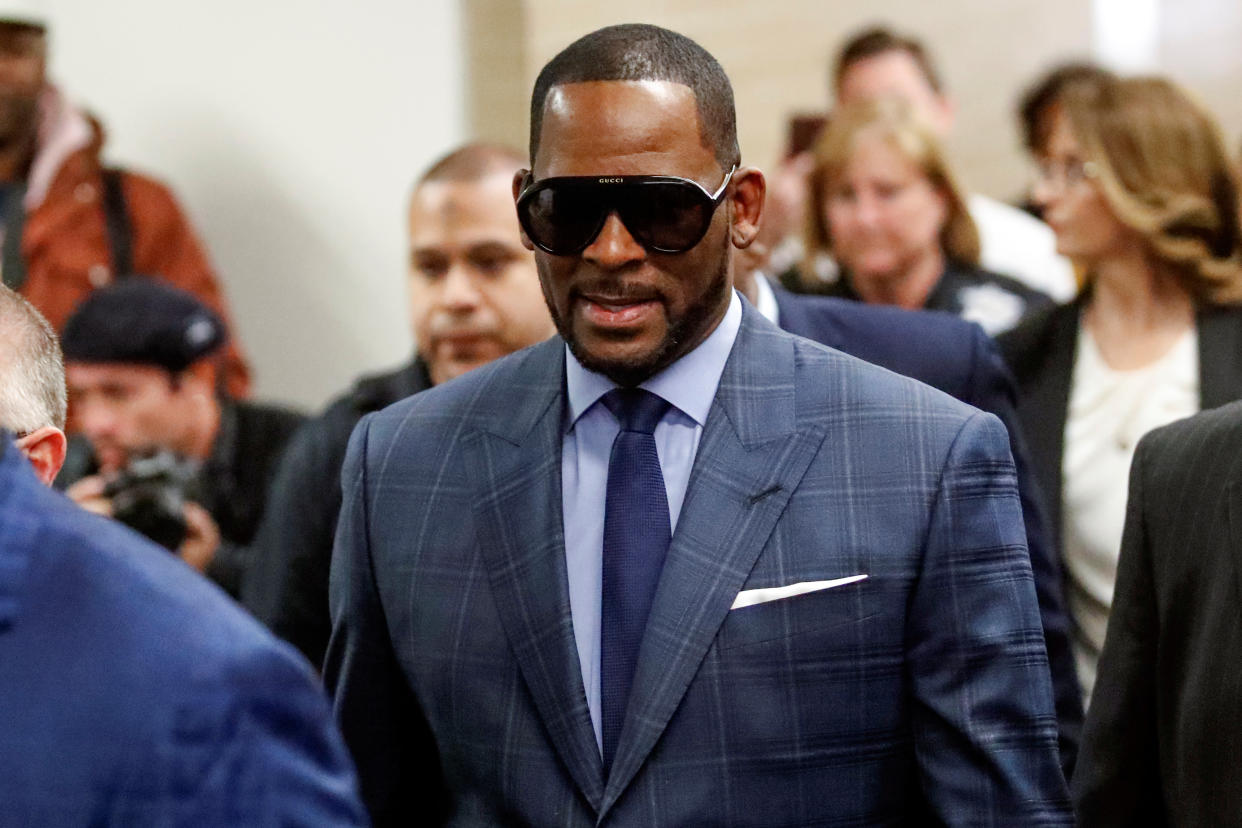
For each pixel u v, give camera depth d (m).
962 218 4.32
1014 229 4.80
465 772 2.11
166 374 3.92
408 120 5.86
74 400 3.94
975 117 5.83
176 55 6.12
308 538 3.09
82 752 1.41
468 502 2.15
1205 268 3.29
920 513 2.04
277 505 3.16
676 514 2.10
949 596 2.03
